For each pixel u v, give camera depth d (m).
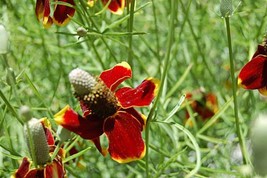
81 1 0.36
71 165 0.38
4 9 0.48
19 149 0.40
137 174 0.43
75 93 0.30
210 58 0.54
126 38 0.45
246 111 0.46
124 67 0.31
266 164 0.21
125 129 0.30
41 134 0.29
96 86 0.30
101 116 0.30
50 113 0.35
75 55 0.48
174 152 0.40
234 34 0.53
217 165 0.44
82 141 0.40
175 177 0.41
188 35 0.52
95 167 0.46
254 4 0.50
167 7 0.51
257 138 0.21
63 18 0.36
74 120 0.29
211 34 0.53
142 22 0.53
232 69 0.31
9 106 0.30
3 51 0.28
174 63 0.52
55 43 0.49
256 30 0.48
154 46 0.52
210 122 0.41
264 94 0.32
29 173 0.29
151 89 0.30
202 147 0.47
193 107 0.48
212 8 0.51
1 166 0.38
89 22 0.40
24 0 0.50
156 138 0.43
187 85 0.51
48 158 0.29
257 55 0.33
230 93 0.50
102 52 0.48
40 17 0.36
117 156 0.30
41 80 0.49
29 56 0.48
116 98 0.30
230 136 0.45
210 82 0.51
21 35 0.49
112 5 0.37
